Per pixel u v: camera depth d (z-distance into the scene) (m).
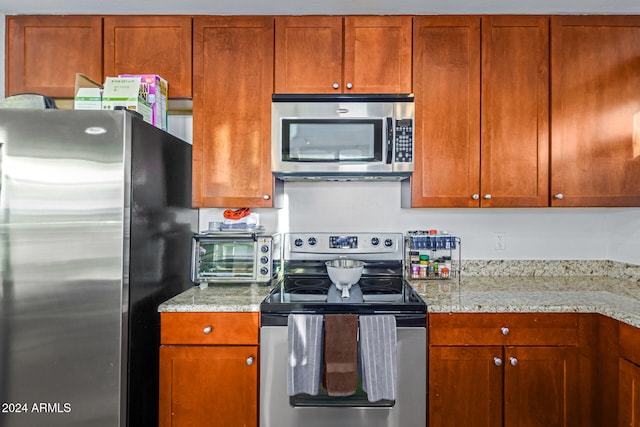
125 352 1.23
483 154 1.66
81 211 1.20
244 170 1.68
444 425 1.36
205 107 1.68
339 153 1.64
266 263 1.70
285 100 1.64
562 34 1.65
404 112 1.64
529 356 1.37
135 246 1.28
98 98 1.46
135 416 1.29
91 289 1.20
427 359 1.38
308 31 1.67
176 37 1.68
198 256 1.67
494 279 1.89
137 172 1.29
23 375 1.20
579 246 1.98
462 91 1.66
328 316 1.33
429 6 1.66
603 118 1.65
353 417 1.36
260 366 1.38
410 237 1.92
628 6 1.62
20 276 1.19
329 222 2.00
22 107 1.36
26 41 1.67
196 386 1.38
